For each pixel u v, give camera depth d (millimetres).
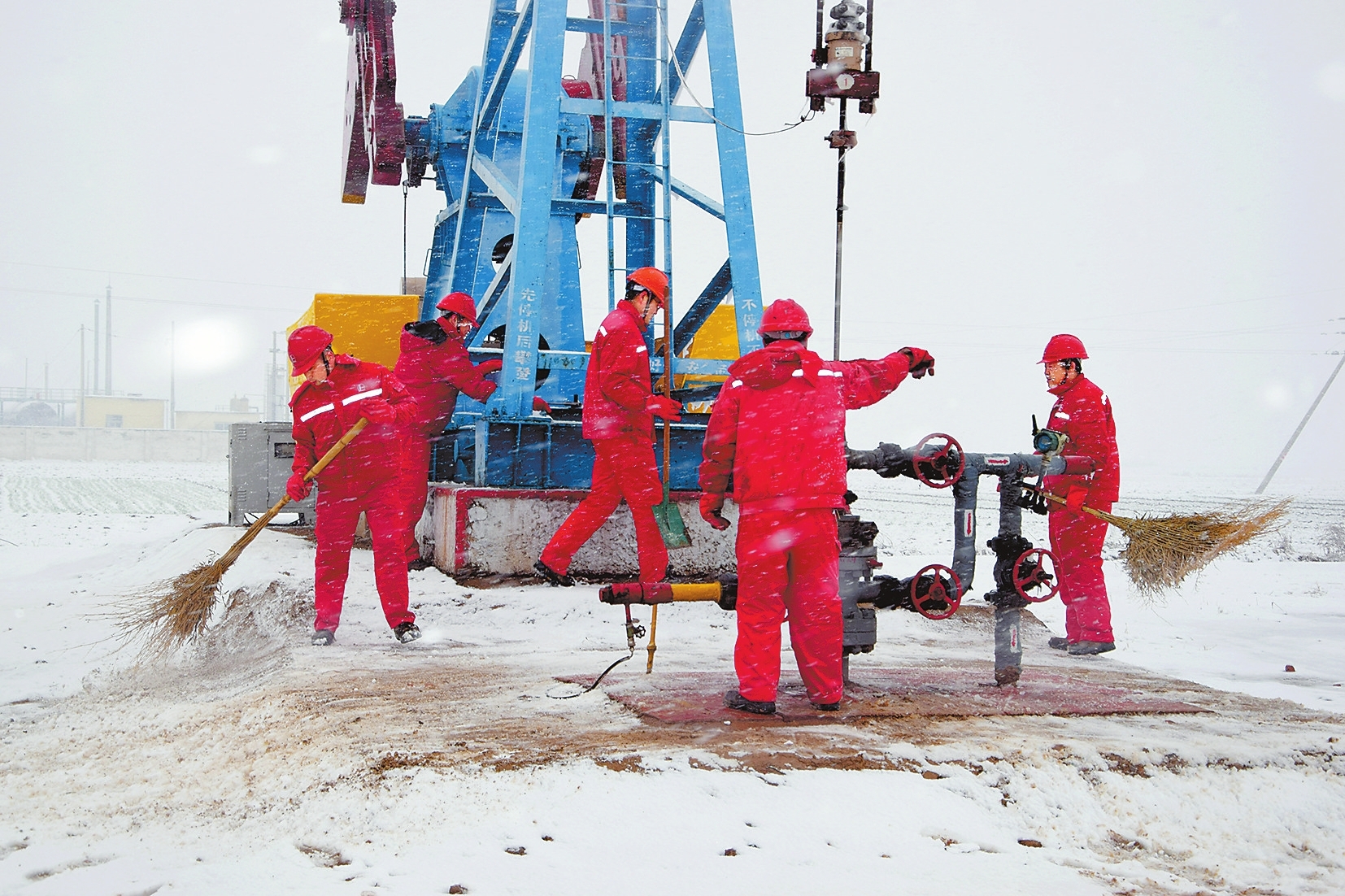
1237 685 5770
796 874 2719
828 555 4172
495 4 10062
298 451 5914
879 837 2977
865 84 6133
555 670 5141
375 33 10984
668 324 7652
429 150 11227
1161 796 3455
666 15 8523
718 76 8648
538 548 7645
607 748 3535
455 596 6996
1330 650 7164
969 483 4754
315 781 3355
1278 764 3740
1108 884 2836
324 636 5957
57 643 6832
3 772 3836
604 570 7727
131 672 5820
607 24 8289
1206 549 5184
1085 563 6207
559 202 8359
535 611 6730
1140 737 3893
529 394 8086
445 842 2857
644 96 9586
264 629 6590
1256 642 7492
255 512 10797
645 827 2953
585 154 10398
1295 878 3000
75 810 3340
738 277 8516
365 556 8750
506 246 10555
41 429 80375
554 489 7785
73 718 4734
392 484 6020
